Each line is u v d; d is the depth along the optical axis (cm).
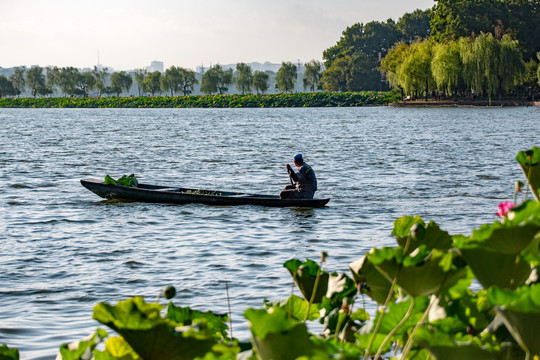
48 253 1773
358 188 3058
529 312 234
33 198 2788
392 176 3500
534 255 296
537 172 364
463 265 314
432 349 263
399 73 14888
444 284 298
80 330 1140
